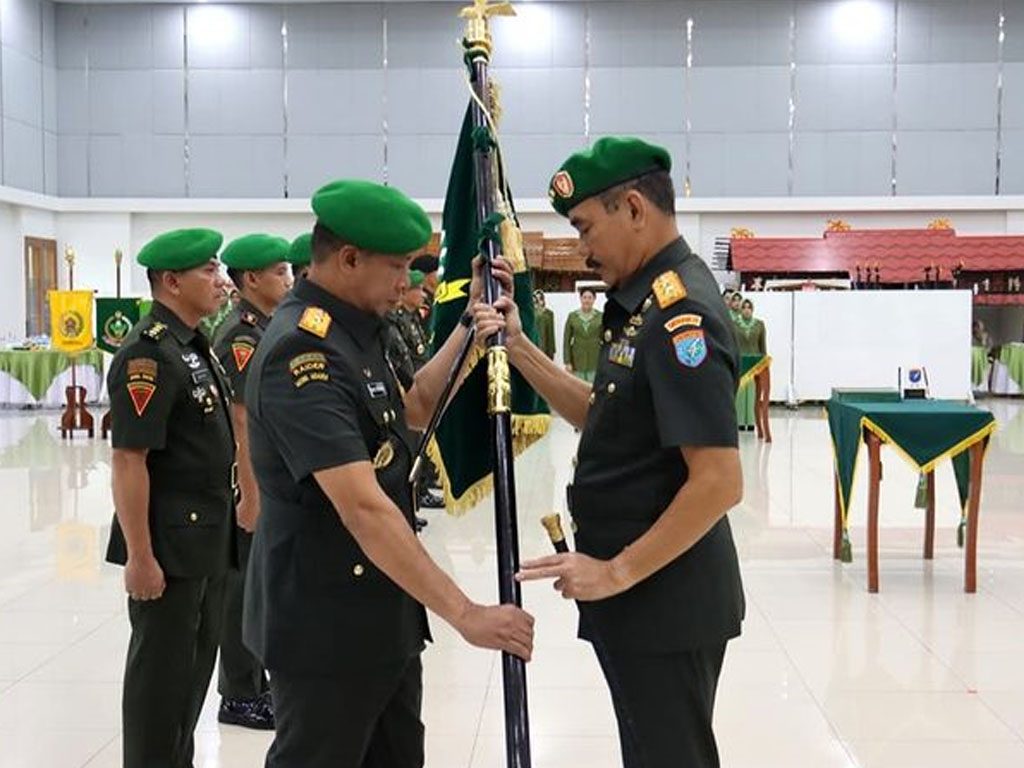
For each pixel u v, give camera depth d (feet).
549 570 6.54
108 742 12.56
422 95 71.92
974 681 14.46
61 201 69.46
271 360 6.86
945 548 22.49
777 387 52.65
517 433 9.23
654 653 7.13
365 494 6.59
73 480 31.04
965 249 58.65
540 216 71.00
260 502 7.34
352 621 7.11
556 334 53.78
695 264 7.05
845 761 11.94
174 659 10.05
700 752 7.34
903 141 70.44
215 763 12.01
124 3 71.41
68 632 16.79
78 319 43.80
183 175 72.08
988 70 69.92
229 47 71.87
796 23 70.59
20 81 67.05
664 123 71.31
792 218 70.18
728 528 7.59
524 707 6.26
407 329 22.48
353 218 6.88
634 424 6.98
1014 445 38.91
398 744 7.98
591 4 71.05
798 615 17.61
